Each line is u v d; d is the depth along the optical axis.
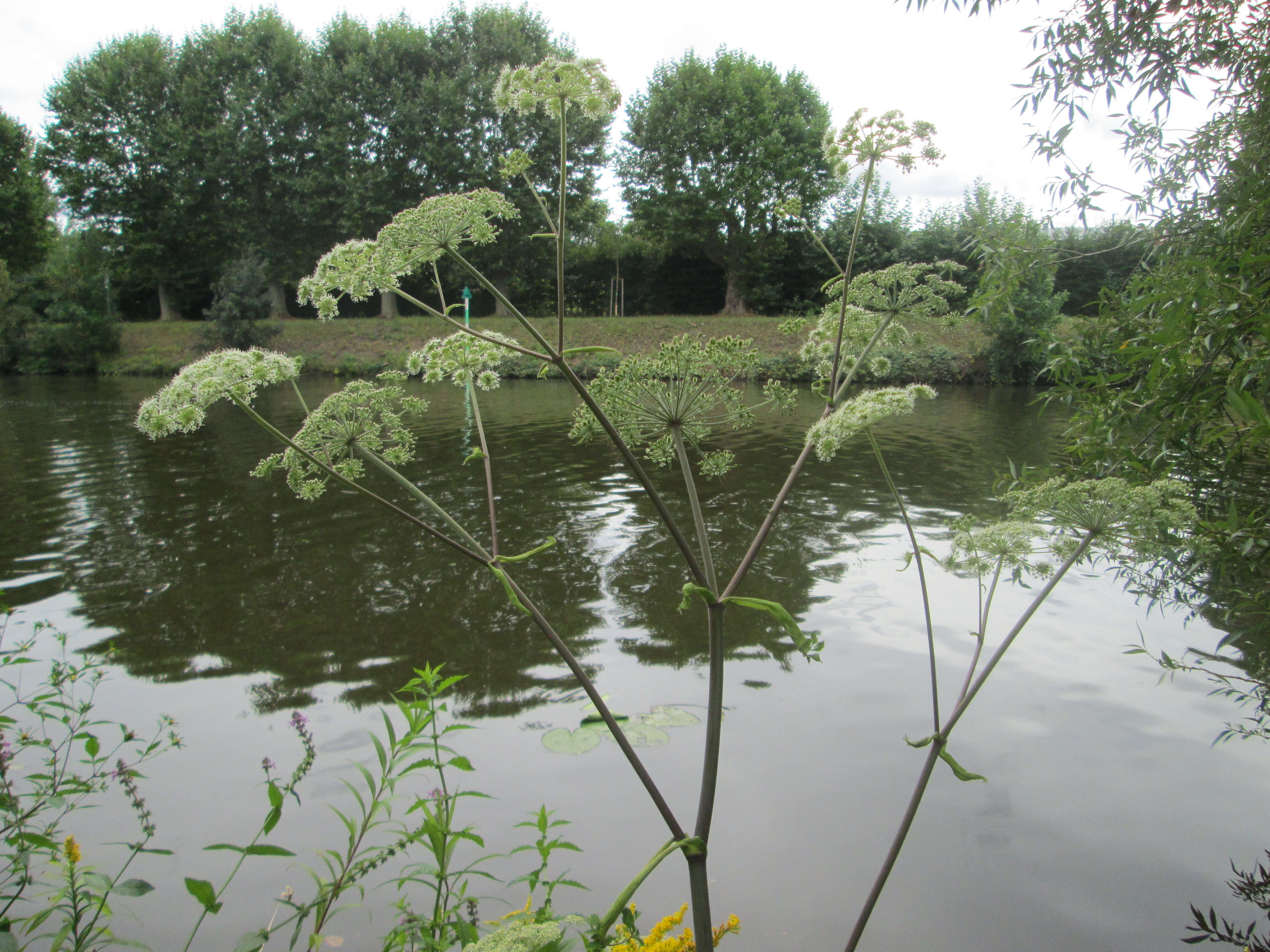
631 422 1.84
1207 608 5.17
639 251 41.12
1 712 3.97
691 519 8.23
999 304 3.59
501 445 13.05
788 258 37.72
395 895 2.76
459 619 5.47
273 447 13.22
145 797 3.32
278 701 4.24
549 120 33.44
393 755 2.18
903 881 2.81
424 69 35.44
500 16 35.88
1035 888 2.77
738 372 1.83
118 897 2.71
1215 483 3.05
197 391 1.79
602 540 7.47
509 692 4.34
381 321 34.50
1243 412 2.22
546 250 37.19
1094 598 5.55
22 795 2.49
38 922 2.02
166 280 37.31
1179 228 3.20
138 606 5.75
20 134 36.50
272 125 35.03
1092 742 3.72
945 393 23.19
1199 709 3.98
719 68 36.97
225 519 8.35
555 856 2.96
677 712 4.08
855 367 2.00
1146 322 3.24
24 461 11.91
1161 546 1.98
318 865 2.92
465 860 2.95
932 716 4.01
